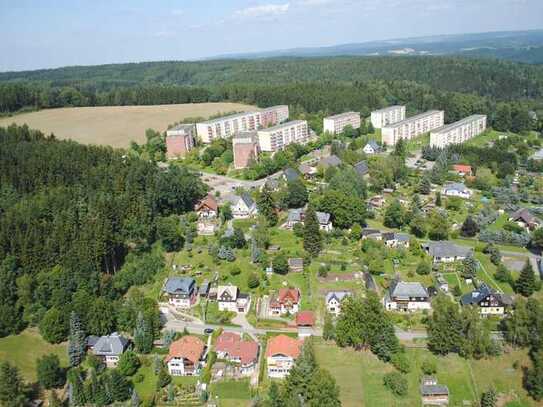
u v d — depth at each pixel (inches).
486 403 5128.0
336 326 6176.2
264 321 6624.0
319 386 5044.3
